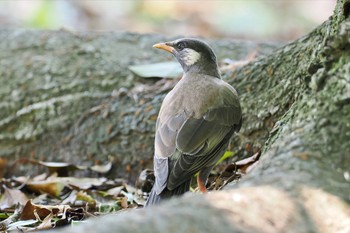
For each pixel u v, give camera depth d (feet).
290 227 24.08
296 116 29.45
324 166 26.37
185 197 25.16
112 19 84.48
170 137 32.99
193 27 83.41
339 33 28.40
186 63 37.60
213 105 34.19
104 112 42.98
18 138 44.62
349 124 27.14
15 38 49.80
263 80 38.52
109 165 41.91
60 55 47.73
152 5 86.63
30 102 45.19
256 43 50.01
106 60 46.96
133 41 49.52
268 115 37.42
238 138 38.06
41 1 81.92
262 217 24.13
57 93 45.06
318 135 27.37
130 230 22.75
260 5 83.97
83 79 45.37
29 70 46.80
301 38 38.09
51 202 37.55
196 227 23.27
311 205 24.76
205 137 33.30
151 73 44.09
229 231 23.43
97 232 22.49
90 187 39.37
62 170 42.06
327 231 24.39
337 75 28.14
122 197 37.60
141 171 41.29
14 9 82.17
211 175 37.52
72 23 81.97
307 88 29.73
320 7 84.28
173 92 35.45
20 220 33.88
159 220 23.25
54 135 44.09
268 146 31.63
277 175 26.02
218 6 85.56
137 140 41.57
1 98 45.68
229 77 39.73
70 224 32.73
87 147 42.88
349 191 25.38
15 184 40.70
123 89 43.65
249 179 26.27
